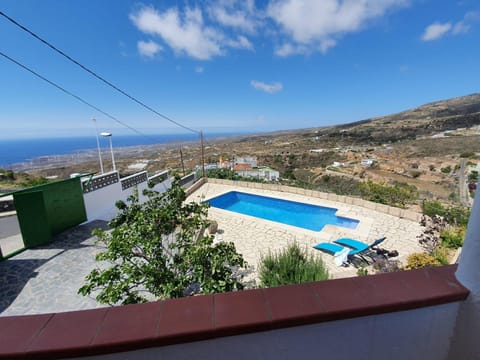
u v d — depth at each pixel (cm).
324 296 87
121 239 284
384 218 739
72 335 74
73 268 448
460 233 533
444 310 90
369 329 86
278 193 1085
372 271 462
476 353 90
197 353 78
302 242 605
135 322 77
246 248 575
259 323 77
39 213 535
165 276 268
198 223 338
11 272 434
